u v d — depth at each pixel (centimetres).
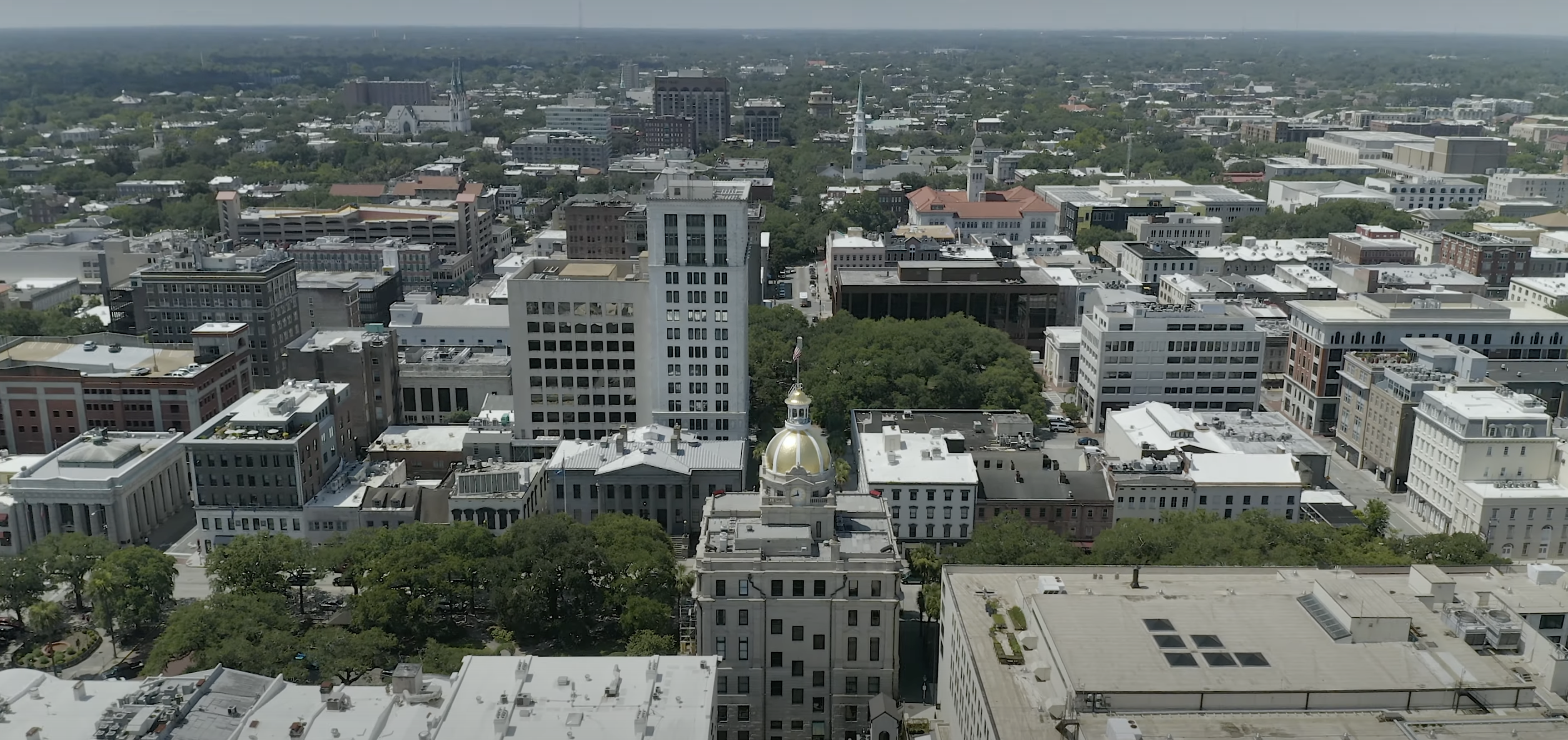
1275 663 14325
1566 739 12950
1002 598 17162
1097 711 13625
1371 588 15775
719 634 18238
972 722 15238
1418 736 12988
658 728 14162
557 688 14950
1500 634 14900
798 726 18675
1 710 14525
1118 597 16112
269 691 14962
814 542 18738
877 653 18300
